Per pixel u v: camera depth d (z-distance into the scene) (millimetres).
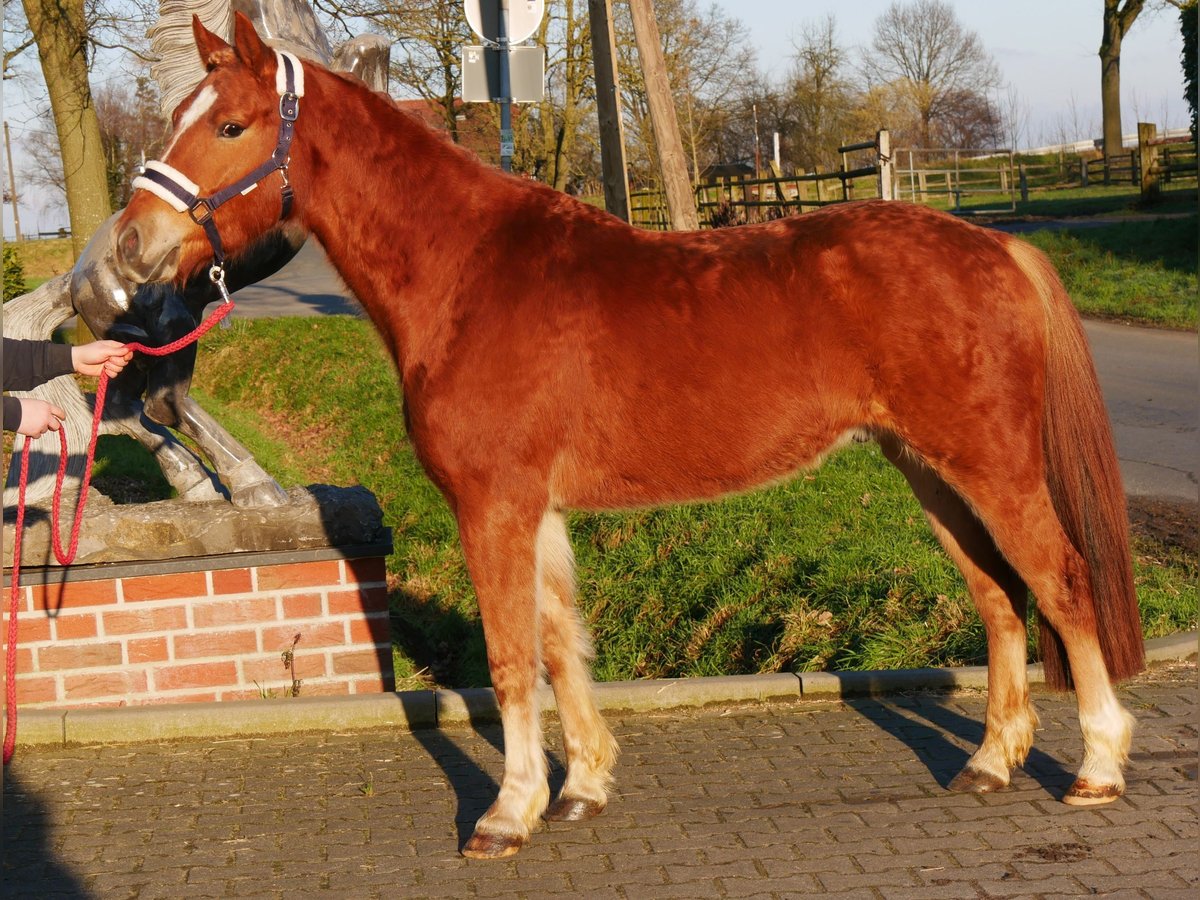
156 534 4773
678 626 6457
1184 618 5254
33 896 3260
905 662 5141
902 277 3447
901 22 62812
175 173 3549
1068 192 32000
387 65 4910
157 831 3695
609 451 3584
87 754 4395
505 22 7582
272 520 4844
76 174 15359
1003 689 3791
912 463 3879
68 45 14945
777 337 3508
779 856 3367
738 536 7152
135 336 4758
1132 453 8680
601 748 3797
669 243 3664
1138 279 16297
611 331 3527
